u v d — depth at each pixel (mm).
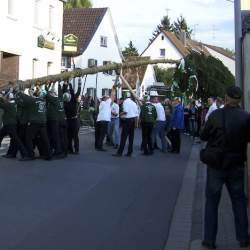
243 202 6762
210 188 6738
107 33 50938
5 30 26672
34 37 30312
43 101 15578
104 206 9445
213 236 6727
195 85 38938
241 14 9742
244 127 6590
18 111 15555
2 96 15609
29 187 10992
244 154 6719
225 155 6594
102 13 50094
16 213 8641
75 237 7332
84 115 33406
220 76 40969
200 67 40375
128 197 10375
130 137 17953
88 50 48094
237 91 6676
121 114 17781
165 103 22391
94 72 22703
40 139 15930
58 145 16203
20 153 16094
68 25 49781
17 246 6781
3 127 15695
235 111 6672
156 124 19734
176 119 19516
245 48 9008
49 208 9109
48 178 12242
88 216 8633
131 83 52094
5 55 28125
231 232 7484
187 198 10461
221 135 6613
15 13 27906
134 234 7609
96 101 33594
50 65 33250
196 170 14867
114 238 7355
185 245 7070
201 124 25781
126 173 13633
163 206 9633
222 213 8680
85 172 13430
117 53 52938
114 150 19750
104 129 19375
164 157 18172
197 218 8703
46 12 31953
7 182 11500
